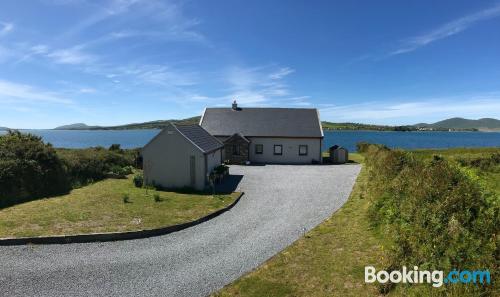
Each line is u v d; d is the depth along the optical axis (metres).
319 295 8.34
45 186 20.81
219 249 11.99
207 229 14.33
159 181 23.56
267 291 8.72
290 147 39.78
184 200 19.05
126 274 10.04
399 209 11.66
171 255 11.48
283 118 42.75
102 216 15.25
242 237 13.22
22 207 16.72
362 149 49.97
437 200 9.75
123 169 28.91
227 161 38.62
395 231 10.55
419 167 13.16
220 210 16.92
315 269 9.75
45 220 14.45
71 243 12.48
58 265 10.60
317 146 39.44
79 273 10.07
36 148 22.12
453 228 8.27
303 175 29.11
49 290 9.06
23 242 12.22
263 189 22.84
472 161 27.86
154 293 8.96
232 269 10.35
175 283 9.49
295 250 11.31
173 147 23.28
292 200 19.41
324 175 29.00
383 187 15.11
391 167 16.50
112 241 12.81
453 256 7.70
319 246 11.54
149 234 13.46
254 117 43.12
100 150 32.38
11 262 10.74
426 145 95.69
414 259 8.48
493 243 7.28
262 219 15.69
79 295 8.83
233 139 38.66
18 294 8.83
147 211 16.34
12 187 18.69
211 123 42.41
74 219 14.67
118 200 18.53
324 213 16.34
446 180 10.38
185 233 13.81
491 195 9.14
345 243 11.58
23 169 19.94
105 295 8.84
